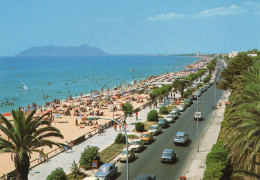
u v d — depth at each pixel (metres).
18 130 22.36
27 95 114.88
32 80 172.62
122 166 31.86
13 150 22.62
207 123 52.88
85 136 48.41
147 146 39.91
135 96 93.62
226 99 82.19
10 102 98.19
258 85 26.31
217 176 24.52
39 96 112.44
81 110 77.12
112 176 28.14
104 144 41.62
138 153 36.75
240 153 22.23
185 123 53.78
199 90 96.62
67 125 60.97
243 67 63.00
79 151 38.62
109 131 50.31
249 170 22.36
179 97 89.19
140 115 65.19
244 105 22.86
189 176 27.89
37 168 32.19
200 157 33.84
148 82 137.62
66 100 97.62
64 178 26.28
